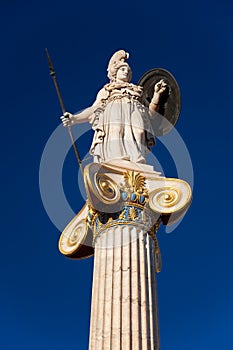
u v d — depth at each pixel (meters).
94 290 19.30
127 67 25.12
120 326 17.89
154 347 17.80
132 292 18.64
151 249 20.23
